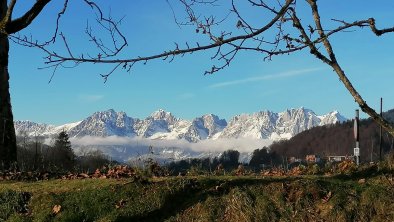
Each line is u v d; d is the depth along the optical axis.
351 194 8.62
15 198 9.65
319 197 8.69
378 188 8.62
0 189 10.02
